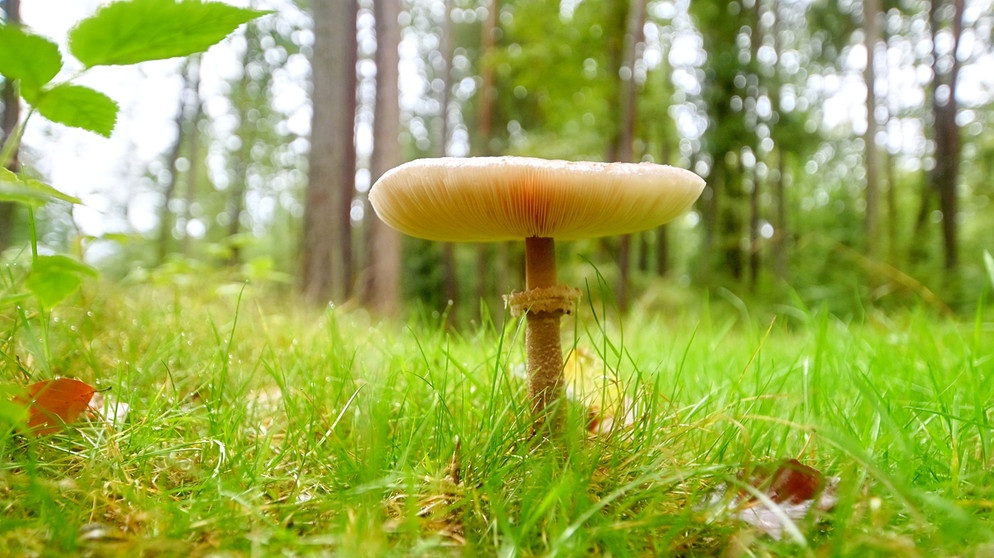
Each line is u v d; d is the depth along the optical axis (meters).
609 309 1.99
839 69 3.44
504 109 3.26
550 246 0.40
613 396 0.48
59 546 0.23
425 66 4.01
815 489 0.28
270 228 5.33
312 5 1.79
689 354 0.55
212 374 0.38
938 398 0.35
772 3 3.31
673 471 0.30
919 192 3.22
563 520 0.26
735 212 3.22
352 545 0.23
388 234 1.71
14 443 0.31
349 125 1.93
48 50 0.26
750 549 0.25
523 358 0.49
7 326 0.40
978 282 1.92
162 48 0.27
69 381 0.32
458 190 0.33
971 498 0.28
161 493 0.28
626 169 0.33
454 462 0.31
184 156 4.52
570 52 2.33
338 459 0.31
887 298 1.74
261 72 3.70
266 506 0.27
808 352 0.47
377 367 0.47
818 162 4.12
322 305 1.59
